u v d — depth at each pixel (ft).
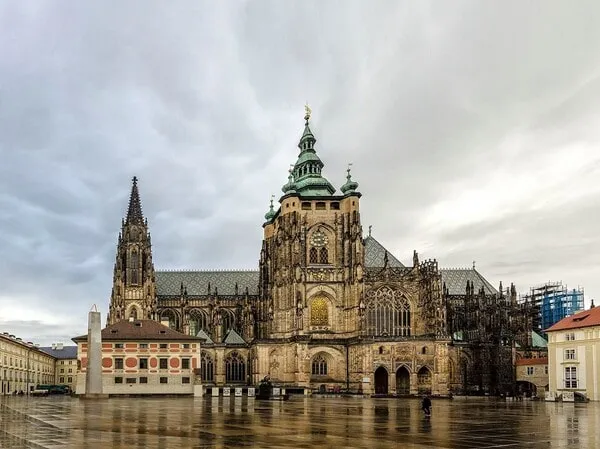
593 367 484.74
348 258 620.08
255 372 607.78
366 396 556.51
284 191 651.66
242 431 174.60
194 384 554.46
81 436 156.04
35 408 306.35
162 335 565.53
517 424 209.36
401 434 169.27
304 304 609.01
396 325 613.11
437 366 570.46
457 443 146.41
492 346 629.10
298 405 364.17
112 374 548.31
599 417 252.21
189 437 156.35
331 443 144.77
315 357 602.44
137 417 232.94
